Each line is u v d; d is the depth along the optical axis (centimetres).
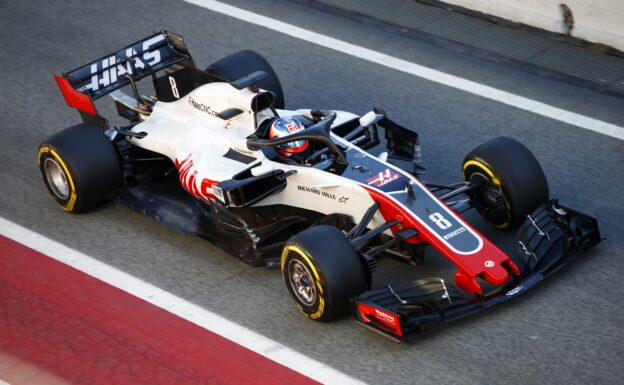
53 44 4725
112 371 2639
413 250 2906
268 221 3144
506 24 4753
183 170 3197
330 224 2973
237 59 3747
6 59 4584
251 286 2980
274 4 5106
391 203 2831
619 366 2592
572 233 2958
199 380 2584
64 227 3334
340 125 3191
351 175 2936
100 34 4822
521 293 2736
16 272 3089
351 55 4569
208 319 2833
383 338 2706
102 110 4159
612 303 2847
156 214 3253
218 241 3061
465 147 3809
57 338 2780
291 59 4553
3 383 2616
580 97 4153
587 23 4481
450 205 3125
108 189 3338
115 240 3253
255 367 2622
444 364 2600
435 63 4466
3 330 2817
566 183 3566
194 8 5094
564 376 2556
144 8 5106
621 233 3222
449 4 4947
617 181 3569
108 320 2848
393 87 4294
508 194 3034
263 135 3095
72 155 3244
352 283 2661
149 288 2989
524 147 3106
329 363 2622
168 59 3662
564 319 2777
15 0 5212
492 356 2628
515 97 4172
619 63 4372
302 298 2773
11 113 4128
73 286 3011
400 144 3256
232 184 2919
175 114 3425
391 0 5094
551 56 4462
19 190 3569
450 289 2689
